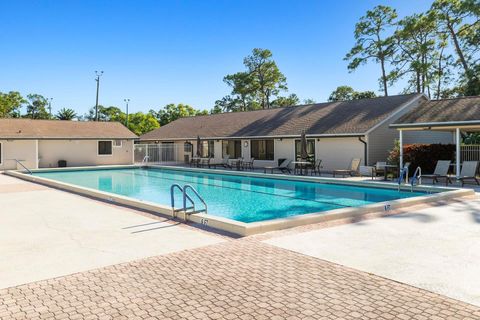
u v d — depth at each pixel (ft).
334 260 19.53
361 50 134.82
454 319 12.92
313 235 24.61
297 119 89.97
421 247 21.66
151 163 111.86
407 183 53.52
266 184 64.85
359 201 47.39
